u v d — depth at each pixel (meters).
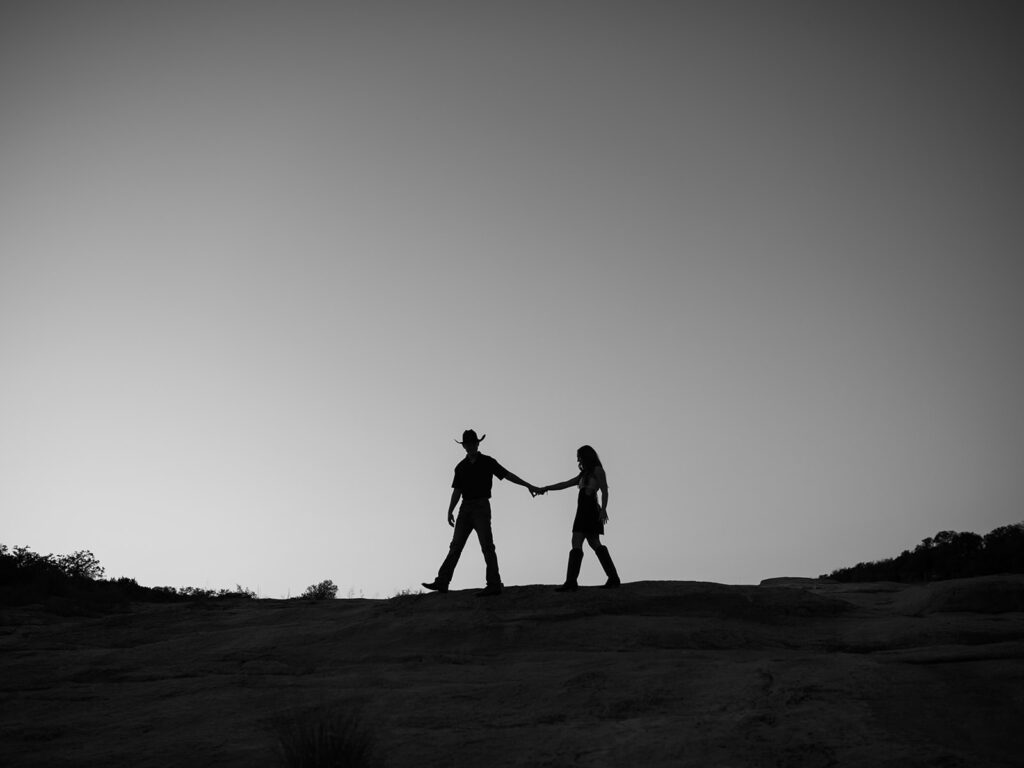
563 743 5.34
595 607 10.55
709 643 9.20
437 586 11.78
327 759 4.73
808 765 4.65
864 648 8.76
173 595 27.05
